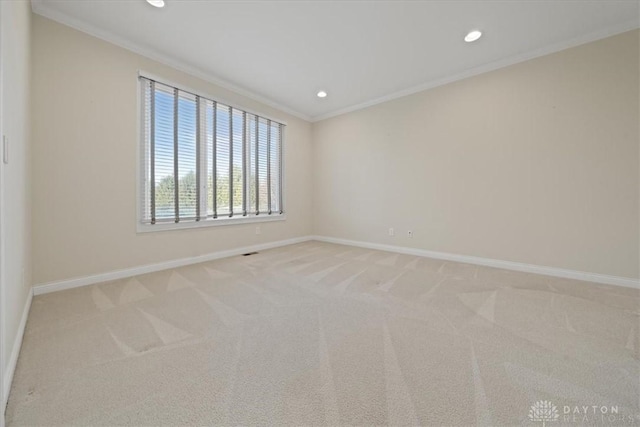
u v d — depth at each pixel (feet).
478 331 5.36
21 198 5.42
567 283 8.39
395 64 10.21
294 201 15.75
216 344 4.90
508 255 10.12
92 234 8.17
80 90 7.88
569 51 8.74
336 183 15.71
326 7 7.23
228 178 12.14
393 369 4.18
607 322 5.73
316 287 8.02
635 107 7.85
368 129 14.21
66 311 6.21
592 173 8.50
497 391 3.69
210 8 7.28
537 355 4.54
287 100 13.91
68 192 7.70
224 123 11.94
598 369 4.16
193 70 10.50
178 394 3.64
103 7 7.23
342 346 4.84
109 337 5.09
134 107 9.02
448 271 9.78
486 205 10.57
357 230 14.85
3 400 3.21
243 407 3.42
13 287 4.39
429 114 11.99
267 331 5.39
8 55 4.05
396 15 7.53
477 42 8.81
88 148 8.05
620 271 8.15
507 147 10.02
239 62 10.09
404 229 12.99
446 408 3.40
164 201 9.87
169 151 9.95
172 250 10.17
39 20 7.17
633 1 6.99
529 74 9.48
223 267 10.30
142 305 6.63
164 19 7.73
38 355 4.47
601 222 8.41
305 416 3.28
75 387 3.74
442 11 7.36
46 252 7.34
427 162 12.13
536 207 9.50
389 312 6.28
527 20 7.73
